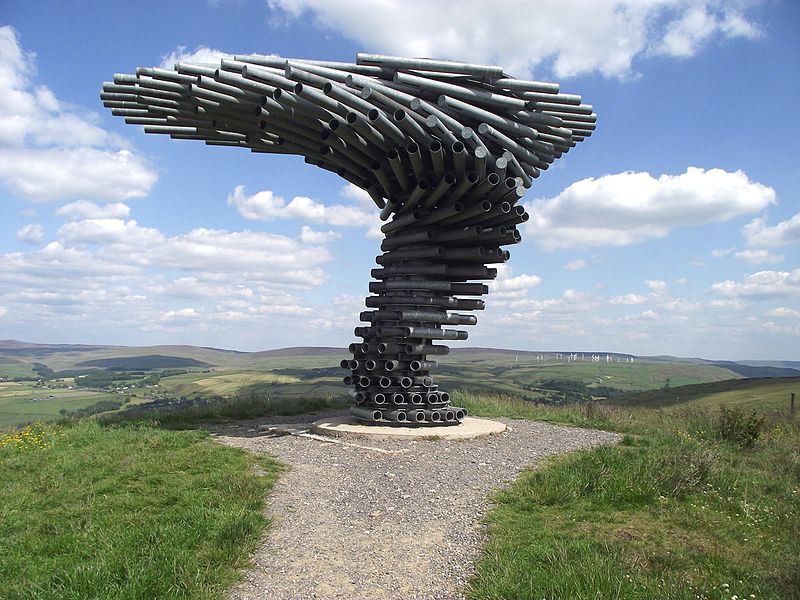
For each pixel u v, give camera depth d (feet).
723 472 26.55
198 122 37.88
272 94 31.01
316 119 33.12
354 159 35.58
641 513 20.99
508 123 34.42
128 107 37.14
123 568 15.74
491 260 37.91
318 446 31.96
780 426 44.01
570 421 43.39
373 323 39.47
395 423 36.14
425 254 37.50
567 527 19.56
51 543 17.78
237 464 26.89
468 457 29.53
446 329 37.91
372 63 33.32
